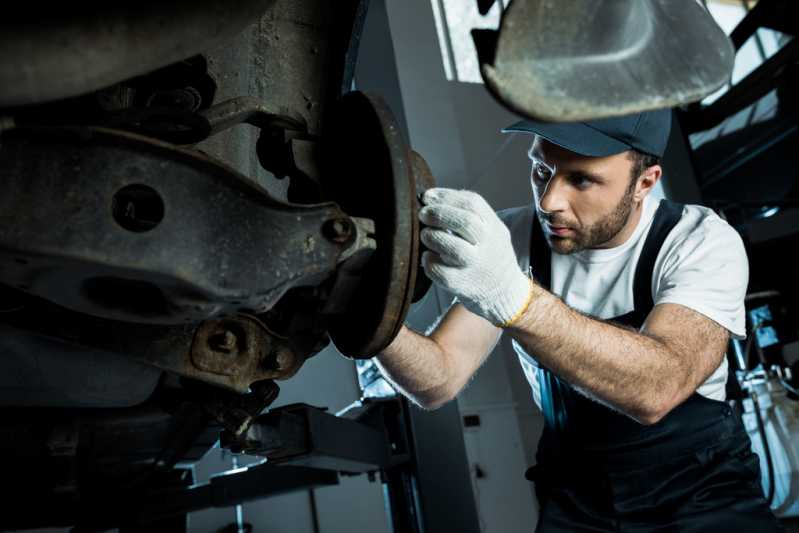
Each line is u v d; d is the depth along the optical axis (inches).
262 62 35.6
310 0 36.6
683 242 49.1
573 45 23.1
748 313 105.5
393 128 30.9
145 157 24.1
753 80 124.8
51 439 48.9
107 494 66.0
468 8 190.5
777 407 88.5
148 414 55.2
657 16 26.4
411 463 87.7
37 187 22.6
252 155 37.4
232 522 120.0
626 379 40.4
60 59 21.2
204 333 30.3
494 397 146.9
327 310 31.5
